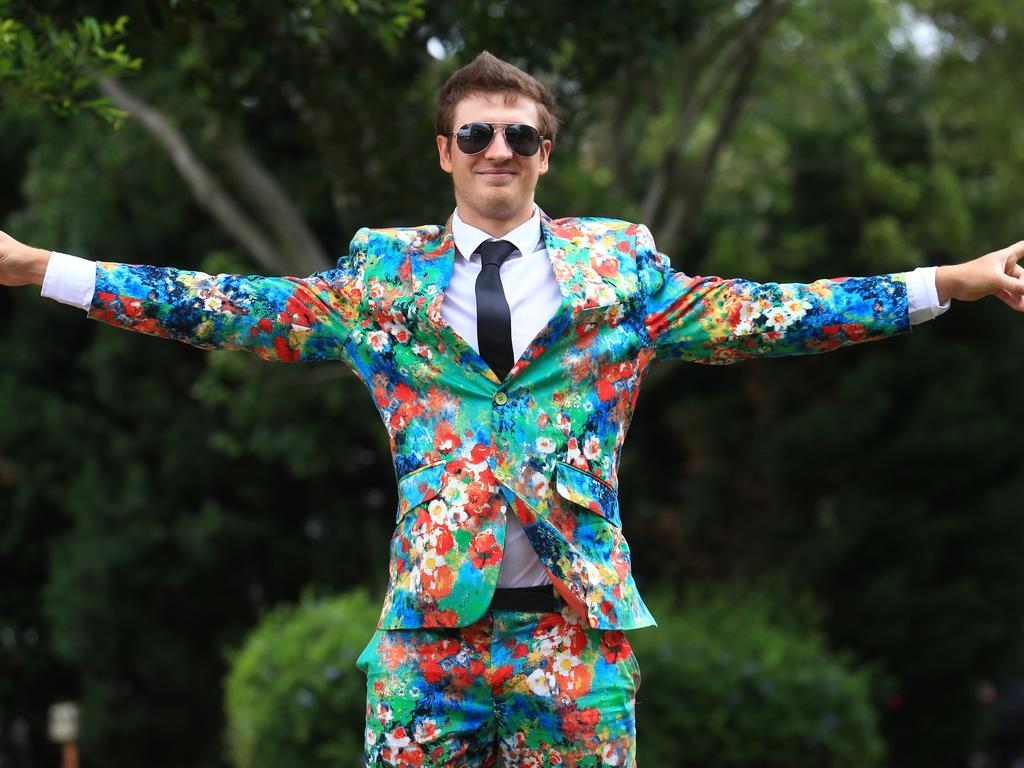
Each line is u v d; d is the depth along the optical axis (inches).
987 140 475.2
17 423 590.9
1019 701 693.3
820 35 464.1
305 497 597.0
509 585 104.0
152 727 597.6
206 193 392.2
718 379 593.0
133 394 578.2
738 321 108.5
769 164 527.5
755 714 357.4
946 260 518.0
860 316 107.8
